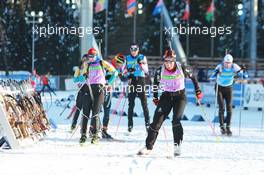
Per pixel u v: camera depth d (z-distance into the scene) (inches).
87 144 903.1
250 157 794.8
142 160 741.9
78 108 1074.7
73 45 4854.8
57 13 4985.2
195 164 721.0
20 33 4936.0
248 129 1261.1
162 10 4613.7
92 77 900.6
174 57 783.1
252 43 4256.9
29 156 757.9
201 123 1385.3
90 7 2896.2
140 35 5861.2
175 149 793.6
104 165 695.7
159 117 795.4
